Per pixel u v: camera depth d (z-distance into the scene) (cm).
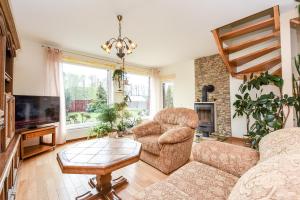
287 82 247
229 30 336
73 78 439
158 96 641
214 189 112
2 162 147
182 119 289
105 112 437
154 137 276
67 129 415
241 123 426
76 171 140
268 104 247
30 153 293
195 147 166
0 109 165
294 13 244
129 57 500
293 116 241
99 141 226
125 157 162
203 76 507
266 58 343
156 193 108
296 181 40
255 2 229
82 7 236
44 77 374
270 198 38
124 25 292
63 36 339
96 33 324
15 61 337
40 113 331
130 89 582
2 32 165
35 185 206
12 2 222
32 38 347
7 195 153
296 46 274
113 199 173
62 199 179
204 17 267
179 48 421
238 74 371
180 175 132
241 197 44
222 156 144
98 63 474
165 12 251
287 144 99
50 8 238
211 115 467
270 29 322
